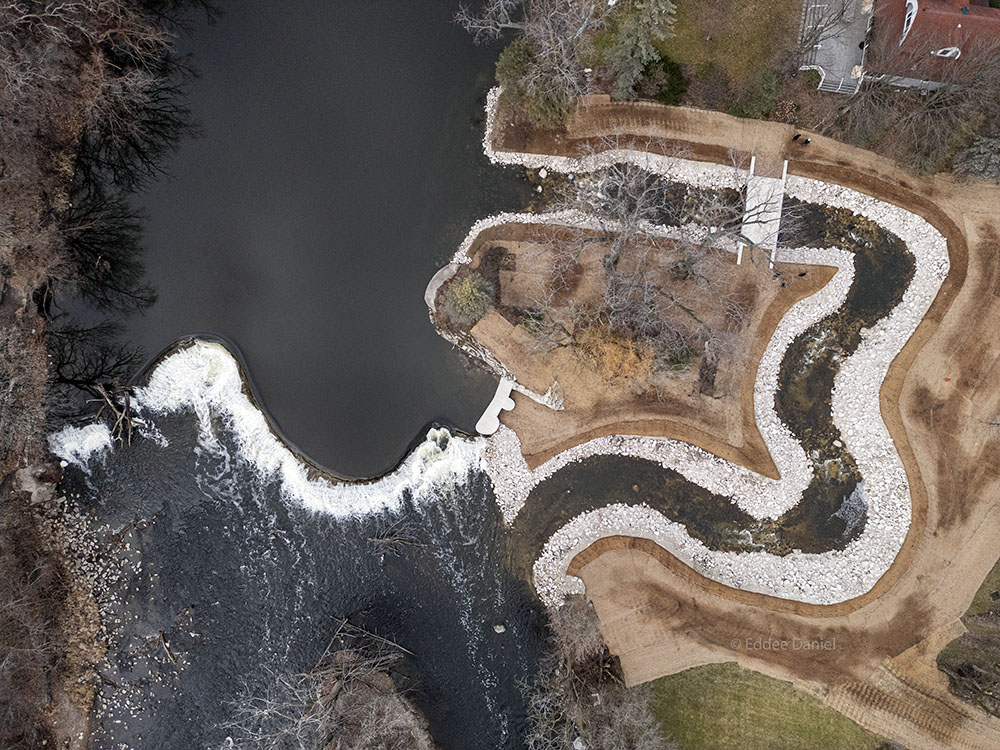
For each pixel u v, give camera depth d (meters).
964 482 37.69
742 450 39.03
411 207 39.56
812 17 36.44
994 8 33.91
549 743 38.06
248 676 39.56
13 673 38.34
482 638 39.53
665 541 39.28
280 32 39.62
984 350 37.50
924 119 35.72
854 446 38.94
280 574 39.91
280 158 39.75
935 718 36.72
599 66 37.69
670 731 37.91
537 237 38.91
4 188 38.50
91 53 38.38
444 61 39.09
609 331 37.03
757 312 38.66
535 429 39.53
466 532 39.81
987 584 37.31
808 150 37.81
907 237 38.22
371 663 38.72
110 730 39.69
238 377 39.75
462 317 38.34
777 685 37.75
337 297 39.84
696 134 37.97
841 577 38.50
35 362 39.78
